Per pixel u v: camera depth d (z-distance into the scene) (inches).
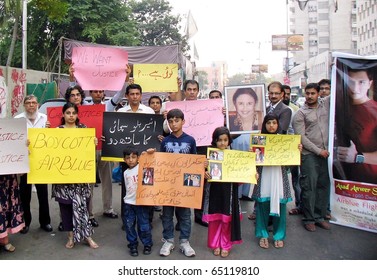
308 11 2287.2
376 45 1772.9
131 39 799.7
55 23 748.6
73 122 171.2
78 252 163.9
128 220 160.4
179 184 156.8
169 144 164.9
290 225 199.5
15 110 386.0
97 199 247.0
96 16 768.3
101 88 205.9
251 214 212.1
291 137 170.9
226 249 160.1
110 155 178.4
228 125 201.8
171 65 221.3
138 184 156.1
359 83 186.7
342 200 195.9
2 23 396.5
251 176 159.0
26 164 157.4
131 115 180.7
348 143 190.9
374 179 184.4
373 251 165.5
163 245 163.3
